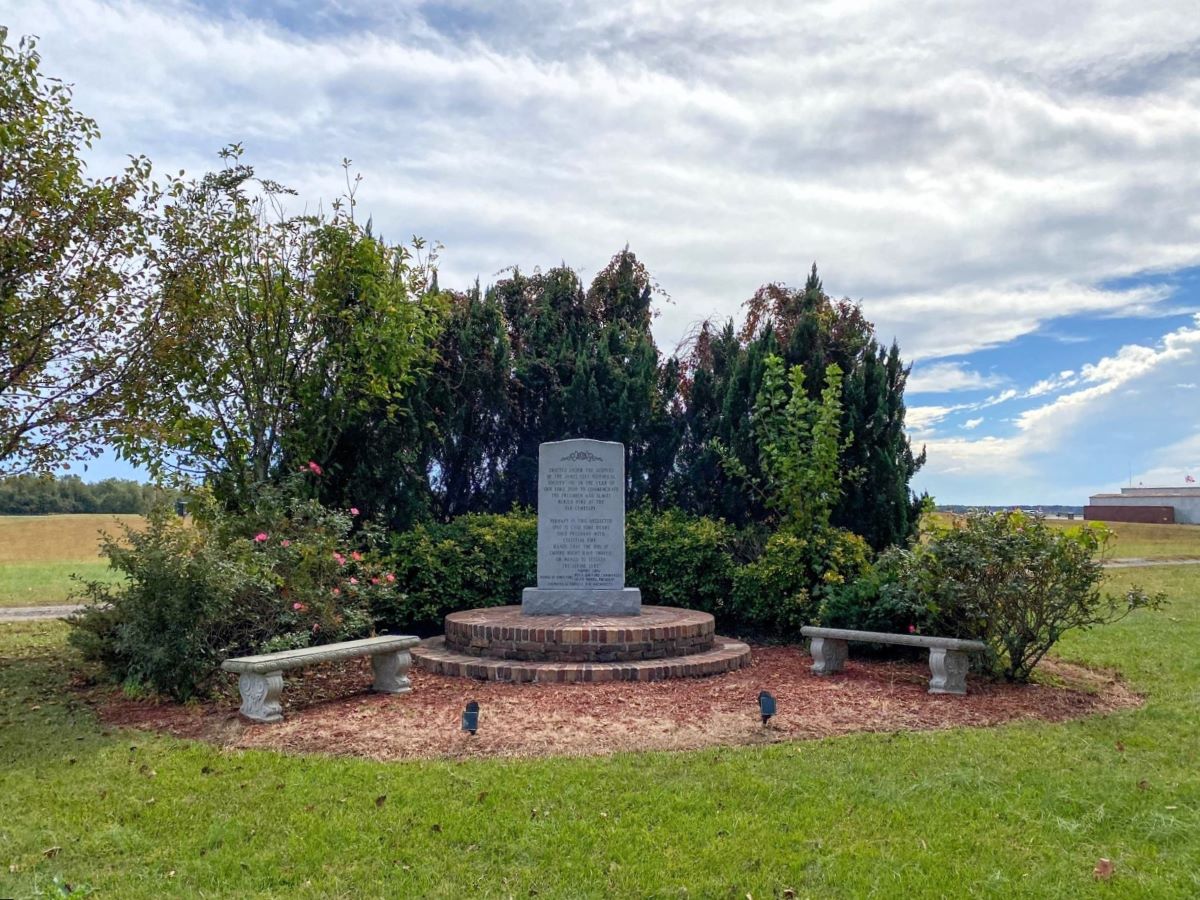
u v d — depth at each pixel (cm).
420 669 941
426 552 1159
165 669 789
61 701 793
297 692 844
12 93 934
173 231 1097
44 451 1000
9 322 925
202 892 427
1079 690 861
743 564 1235
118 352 1013
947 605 902
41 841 484
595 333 1600
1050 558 842
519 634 932
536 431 1472
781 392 1246
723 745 647
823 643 942
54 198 930
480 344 1411
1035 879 436
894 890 424
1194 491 6488
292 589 932
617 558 1093
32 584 2002
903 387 1359
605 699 789
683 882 434
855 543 1159
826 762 605
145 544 830
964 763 604
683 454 1473
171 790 557
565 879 439
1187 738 684
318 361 1222
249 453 1213
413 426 1277
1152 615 1436
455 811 515
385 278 1259
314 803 531
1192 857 459
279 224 1245
